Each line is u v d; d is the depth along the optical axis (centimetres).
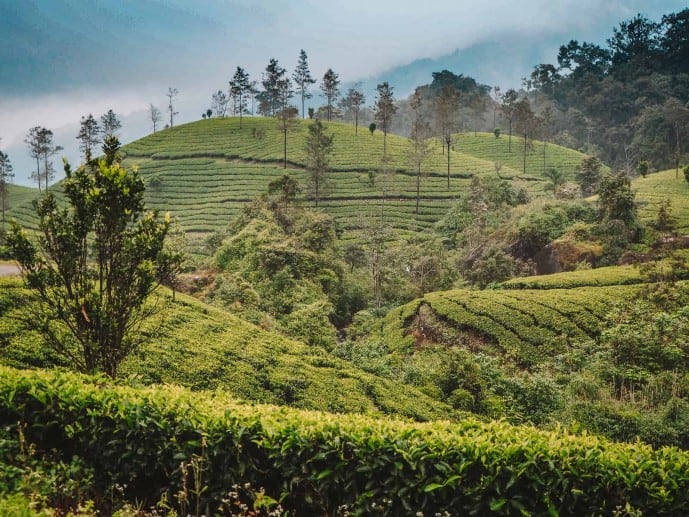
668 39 16688
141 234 1201
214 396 1149
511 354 3044
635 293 3531
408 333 3841
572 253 4966
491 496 818
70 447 947
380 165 10200
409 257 5594
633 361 2577
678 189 7350
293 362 2206
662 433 1845
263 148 11206
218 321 2475
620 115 14950
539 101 16412
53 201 1181
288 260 4206
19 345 1658
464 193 8656
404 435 872
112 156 1255
